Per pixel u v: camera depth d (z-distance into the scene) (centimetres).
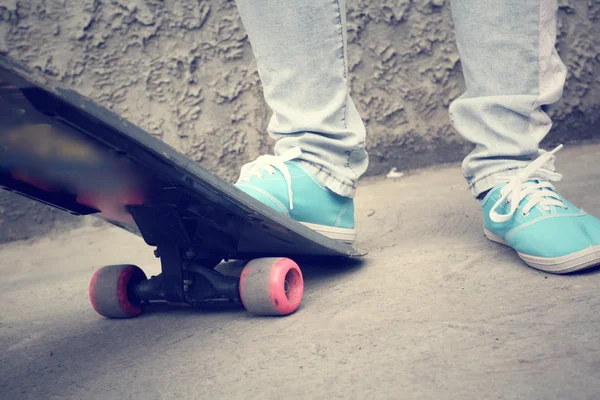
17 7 222
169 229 99
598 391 61
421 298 97
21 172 89
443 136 246
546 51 110
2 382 87
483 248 122
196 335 95
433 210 171
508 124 113
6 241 211
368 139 244
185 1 234
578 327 77
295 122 117
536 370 67
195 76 235
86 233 211
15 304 132
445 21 245
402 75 246
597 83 247
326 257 126
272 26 114
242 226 96
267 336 90
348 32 242
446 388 66
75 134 77
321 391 70
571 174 189
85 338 102
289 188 114
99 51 229
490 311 87
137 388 78
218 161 235
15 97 71
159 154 78
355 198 210
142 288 108
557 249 99
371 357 77
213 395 73
